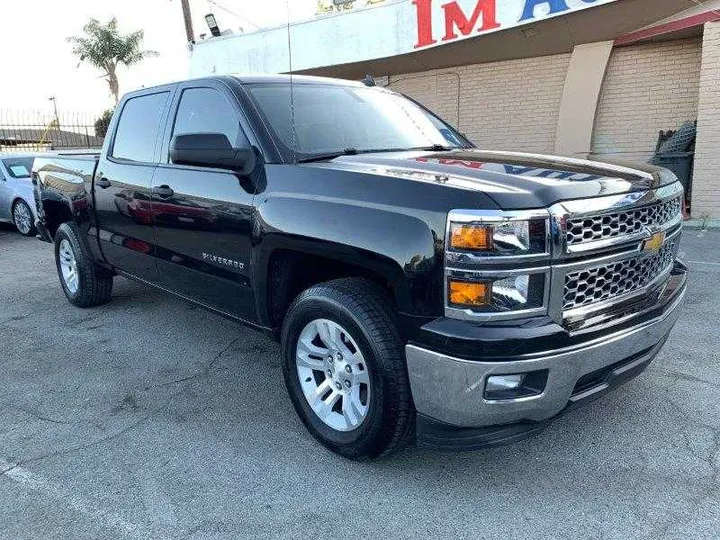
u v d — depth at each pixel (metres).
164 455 3.24
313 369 3.25
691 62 9.95
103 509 2.79
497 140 12.20
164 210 4.12
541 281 2.50
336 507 2.78
